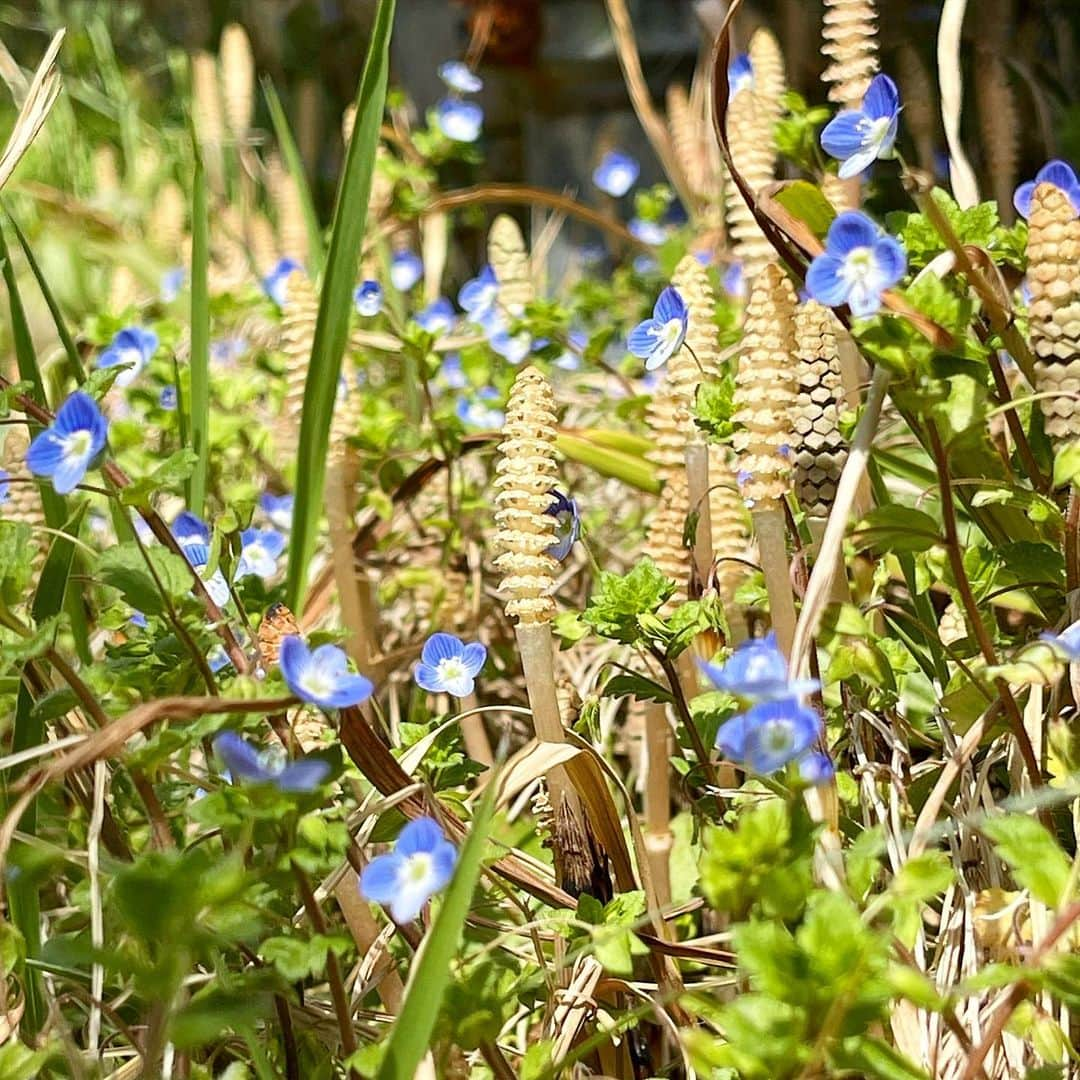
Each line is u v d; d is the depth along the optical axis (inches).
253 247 35.1
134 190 42.4
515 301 23.3
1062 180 13.9
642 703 16.8
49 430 12.3
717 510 15.5
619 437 19.1
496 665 18.7
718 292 24.7
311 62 58.7
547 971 12.7
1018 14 34.1
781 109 18.8
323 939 11.5
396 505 20.4
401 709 19.0
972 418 12.1
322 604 18.5
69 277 33.8
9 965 12.1
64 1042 12.5
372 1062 11.3
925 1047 12.5
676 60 52.5
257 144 42.8
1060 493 13.9
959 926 13.0
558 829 13.5
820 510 13.8
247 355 27.1
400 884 11.6
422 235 34.8
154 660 13.1
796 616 13.3
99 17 52.5
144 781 12.5
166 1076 12.5
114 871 12.4
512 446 13.0
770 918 11.7
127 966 11.6
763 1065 11.1
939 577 13.6
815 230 13.6
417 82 56.2
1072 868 11.6
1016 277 16.0
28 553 12.7
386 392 26.9
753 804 13.5
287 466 22.1
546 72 53.1
